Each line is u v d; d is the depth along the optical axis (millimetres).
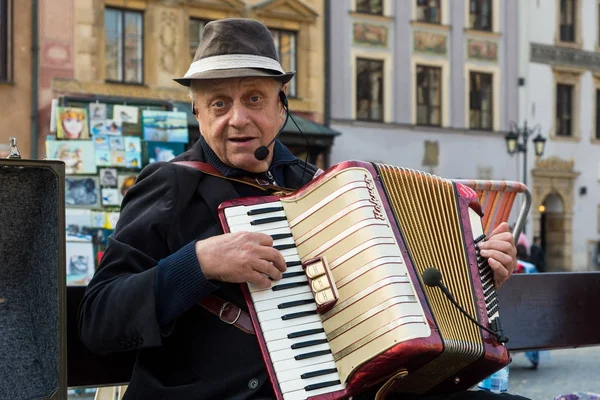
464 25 25031
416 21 24094
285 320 2514
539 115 26656
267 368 2473
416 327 2432
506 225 3086
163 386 2680
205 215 2803
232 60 2793
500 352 2773
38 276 2648
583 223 28031
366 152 23234
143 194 2816
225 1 20906
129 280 2578
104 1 19312
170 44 20141
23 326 2689
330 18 22562
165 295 2533
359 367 2445
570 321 3941
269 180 2961
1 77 18266
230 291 2670
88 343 2633
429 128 24375
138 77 19891
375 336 2436
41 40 18547
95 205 9781
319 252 2590
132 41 19797
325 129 21859
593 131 28094
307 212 2645
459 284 2768
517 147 23438
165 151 10414
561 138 27234
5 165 2396
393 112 23719
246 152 2846
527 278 3838
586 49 27734
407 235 2652
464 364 2695
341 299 2523
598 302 4023
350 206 2584
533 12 26547
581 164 27734
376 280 2482
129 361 3061
